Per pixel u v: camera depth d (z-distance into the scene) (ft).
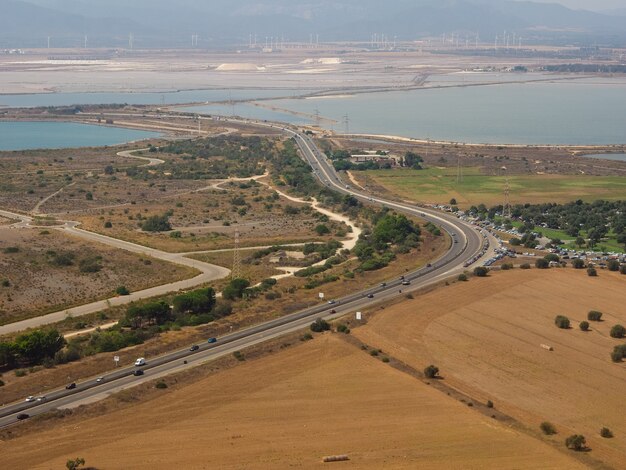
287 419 515.09
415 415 520.42
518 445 482.28
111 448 478.18
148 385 563.89
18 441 487.20
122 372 589.32
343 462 460.55
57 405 535.60
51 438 490.49
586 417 529.86
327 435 493.77
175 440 487.61
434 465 458.09
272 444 481.87
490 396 557.74
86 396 548.72
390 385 565.53
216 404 537.24
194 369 593.01
